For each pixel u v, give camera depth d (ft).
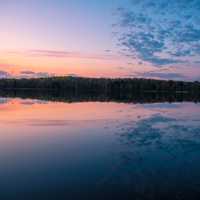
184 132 52.65
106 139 45.80
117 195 23.90
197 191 24.61
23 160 33.65
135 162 33.06
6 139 45.24
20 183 26.45
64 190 24.99
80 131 52.75
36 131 52.26
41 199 23.30
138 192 24.43
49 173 29.17
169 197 23.41
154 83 399.44
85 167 31.09
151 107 106.93
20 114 77.87
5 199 23.36
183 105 119.34
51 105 109.40
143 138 47.01
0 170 30.09
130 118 72.43
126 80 399.24
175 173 29.12
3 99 152.97
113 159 34.22
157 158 34.71
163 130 54.65
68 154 36.47
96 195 23.97
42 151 37.93
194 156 35.78
